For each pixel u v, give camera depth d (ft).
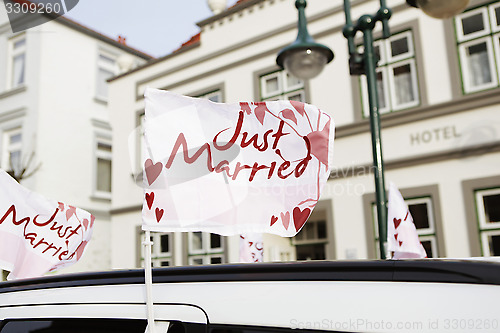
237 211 5.81
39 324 4.82
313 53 18.63
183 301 4.35
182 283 4.52
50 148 46.80
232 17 37.60
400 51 29.73
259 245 13.70
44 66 47.55
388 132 29.01
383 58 30.19
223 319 4.11
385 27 16.28
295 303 3.99
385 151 28.94
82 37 51.85
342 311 3.83
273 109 6.12
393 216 11.71
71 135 49.08
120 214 41.37
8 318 5.02
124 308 4.55
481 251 25.05
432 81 27.81
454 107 26.73
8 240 8.42
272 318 3.97
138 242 39.70
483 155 25.52
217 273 4.47
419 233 27.27
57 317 4.77
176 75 40.50
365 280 3.94
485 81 26.48
